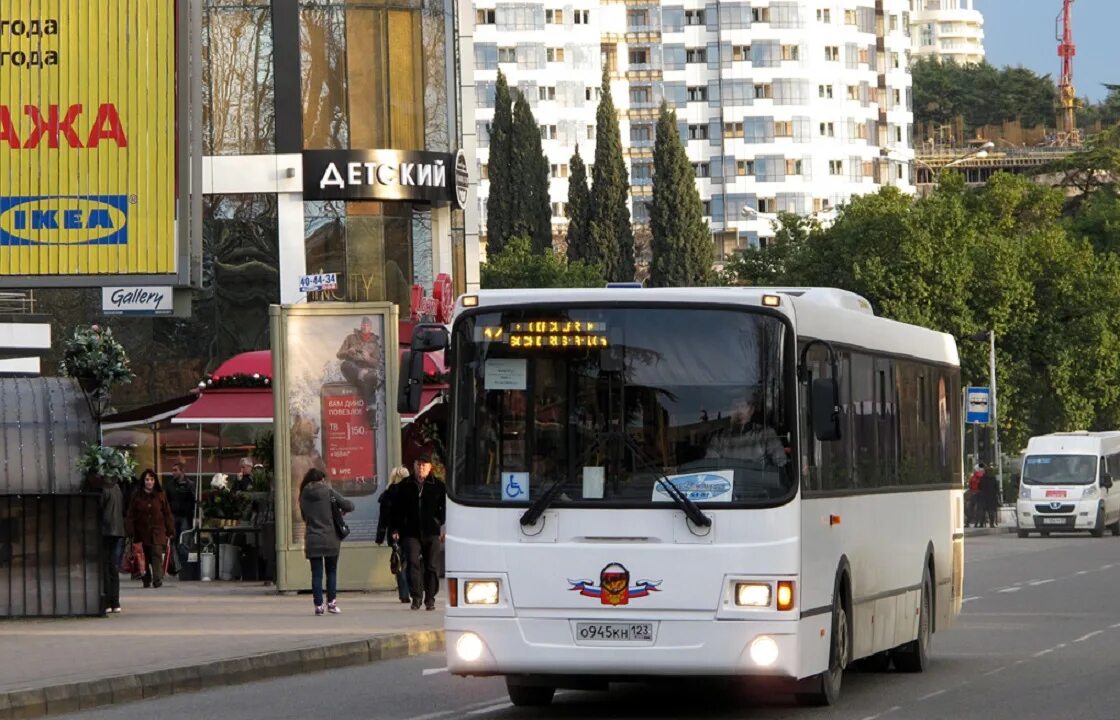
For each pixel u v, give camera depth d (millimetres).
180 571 45594
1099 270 101625
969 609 37688
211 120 63000
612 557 19047
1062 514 79438
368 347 38719
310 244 63156
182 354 62781
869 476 22734
